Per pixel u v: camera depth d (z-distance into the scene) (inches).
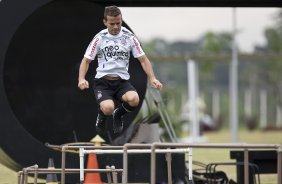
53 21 1715.1
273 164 1648.6
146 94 1863.9
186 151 1208.2
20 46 1697.8
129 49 1302.9
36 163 1563.7
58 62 1724.9
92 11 1722.4
